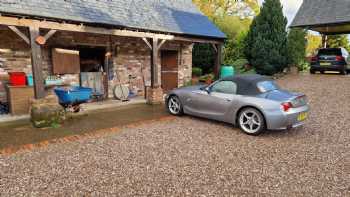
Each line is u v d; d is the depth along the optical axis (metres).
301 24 16.67
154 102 8.77
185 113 6.95
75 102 6.88
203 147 4.66
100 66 9.70
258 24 15.28
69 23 6.43
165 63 12.18
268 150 4.52
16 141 4.93
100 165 3.87
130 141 4.98
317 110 7.43
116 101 9.31
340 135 5.29
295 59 15.44
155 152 4.41
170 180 3.42
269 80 6.05
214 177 3.51
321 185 3.29
